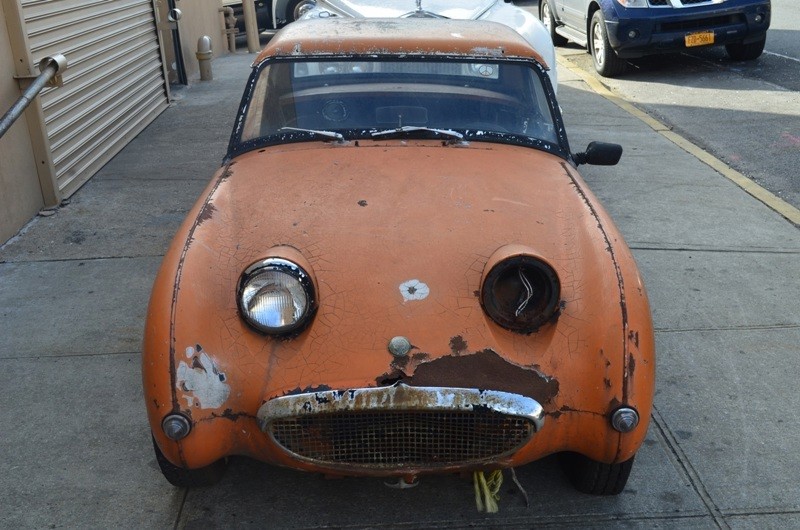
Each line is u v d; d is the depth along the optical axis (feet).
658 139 26.50
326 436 8.73
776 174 23.35
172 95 34.06
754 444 11.60
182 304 9.12
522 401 8.54
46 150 20.21
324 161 12.00
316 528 10.07
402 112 12.97
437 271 9.54
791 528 10.01
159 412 8.73
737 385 13.04
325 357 8.80
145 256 17.93
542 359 8.91
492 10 26.20
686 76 35.45
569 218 10.62
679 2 34.19
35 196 20.26
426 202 10.78
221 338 9.01
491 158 12.21
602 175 23.12
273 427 8.68
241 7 51.60
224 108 31.60
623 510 10.30
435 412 8.59
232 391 8.86
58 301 15.94
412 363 8.70
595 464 9.97
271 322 8.92
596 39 36.35
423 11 24.94
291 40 13.48
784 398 12.70
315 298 9.07
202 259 9.71
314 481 10.92
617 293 9.30
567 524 10.07
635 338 9.02
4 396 12.82
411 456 8.82
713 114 29.55
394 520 10.19
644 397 8.87
